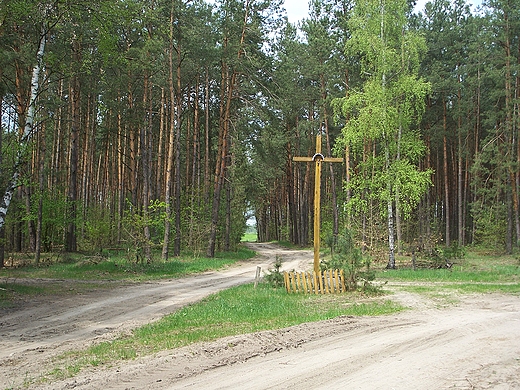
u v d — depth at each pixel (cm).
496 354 777
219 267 2920
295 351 820
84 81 2856
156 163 4534
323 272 1753
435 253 2667
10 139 1970
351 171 2817
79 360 793
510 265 2719
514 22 3281
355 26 2638
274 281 1872
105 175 4072
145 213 2636
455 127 4275
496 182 3512
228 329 1042
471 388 607
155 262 2681
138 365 736
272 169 4434
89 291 1784
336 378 664
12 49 1956
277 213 7375
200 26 3014
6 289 1655
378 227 2873
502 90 3291
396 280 2108
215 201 3481
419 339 891
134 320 1241
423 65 4006
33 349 902
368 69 2798
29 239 3194
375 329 991
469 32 3828
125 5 1764
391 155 2750
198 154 4134
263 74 3353
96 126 4034
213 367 723
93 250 2956
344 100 2664
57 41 2211
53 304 1470
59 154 3606
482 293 1625
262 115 3259
